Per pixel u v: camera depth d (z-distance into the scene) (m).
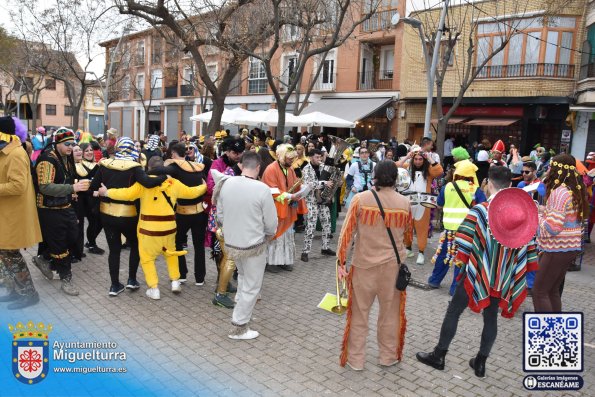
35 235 5.11
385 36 22.64
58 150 5.50
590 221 9.69
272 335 4.80
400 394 3.80
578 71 17.78
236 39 12.26
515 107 18.75
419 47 20.94
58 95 49.91
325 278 6.81
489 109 19.28
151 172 5.32
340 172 8.17
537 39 17.41
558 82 17.86
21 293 5.11
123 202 5.44
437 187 8.25
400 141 22.22
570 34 17.72
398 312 4.18
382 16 22.81
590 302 6.30
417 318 5.41
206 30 12.39
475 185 6.17
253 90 29.39
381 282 4.04
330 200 7.98
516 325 5.33
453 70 19.83
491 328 4.05
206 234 6.29
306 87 26.20
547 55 17.83
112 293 5.61
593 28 16.84
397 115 22.52
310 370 4.12
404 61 21.58
